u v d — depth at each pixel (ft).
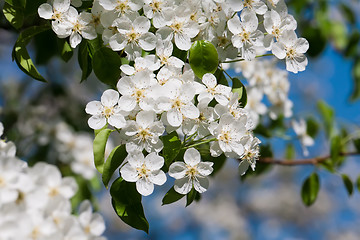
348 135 3.66
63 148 4.25
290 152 3.81
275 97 3.59
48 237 2.38
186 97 2.55
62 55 2.88
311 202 3.49
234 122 2.59
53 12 2.60
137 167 2.54
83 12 2.61
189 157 2.57
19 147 4.29
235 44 2.63
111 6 2.58
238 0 2.62
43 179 2.45
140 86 2.55
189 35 2.62
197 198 3.15
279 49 2.66
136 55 2.60
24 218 2.36
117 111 2.55
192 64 2.61
